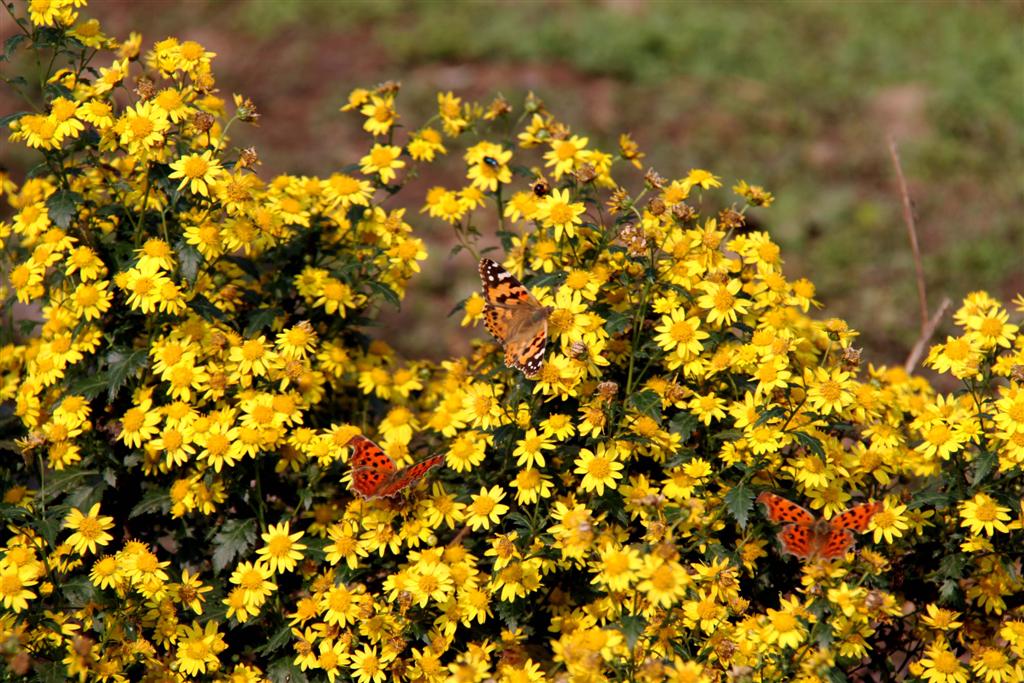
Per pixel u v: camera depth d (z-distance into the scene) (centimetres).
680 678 326
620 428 379
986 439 380
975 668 365
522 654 365
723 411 382
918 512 387
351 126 1019
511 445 376
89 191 423
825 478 371
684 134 1032
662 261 401
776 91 1132
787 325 407
